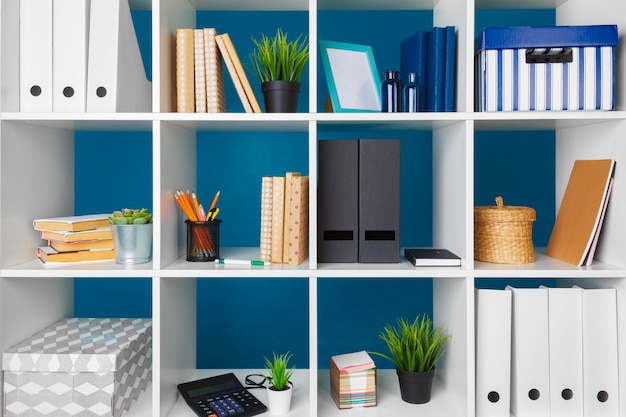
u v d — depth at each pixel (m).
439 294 1.66
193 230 1.46
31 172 1.47
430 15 1.80
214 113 1.33
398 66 1.81
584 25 1.41
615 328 1.37
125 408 1.40
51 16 1.34
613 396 1.38
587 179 1.47
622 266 1.35
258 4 1.65
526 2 1.64
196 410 1.40
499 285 1.86
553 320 1.37
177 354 1.52
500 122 1.42
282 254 1.44
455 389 1.46
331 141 1.42
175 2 1.46
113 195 1.81
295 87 1.39
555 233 1.56
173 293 1.47
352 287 1.86
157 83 1.32
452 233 1.47
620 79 1.36
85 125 1.48
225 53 1.37
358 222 1.43
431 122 1.40
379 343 1.86
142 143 1.81
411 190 1.83
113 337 1.48
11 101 1.33
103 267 1.37
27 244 1.45
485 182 1.83
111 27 1.35
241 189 1.83
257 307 1.86
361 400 1.45
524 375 1.37
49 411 1.33
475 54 1.40
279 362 1.44
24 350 1.36
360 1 1.59
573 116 1.33
